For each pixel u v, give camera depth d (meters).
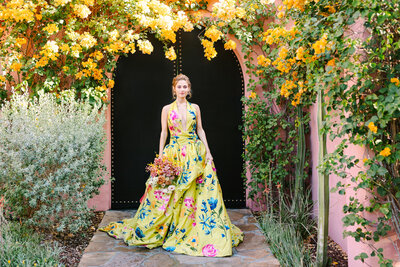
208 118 5.43
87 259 3.51
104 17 4.75
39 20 4.70
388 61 2.62
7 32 4.72
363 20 2.79
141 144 5.39
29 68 4.52
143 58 5.36
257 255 3.62
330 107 2.80
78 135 3.96
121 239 4.09
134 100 5.37
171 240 3.81
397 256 2.82
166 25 4.69
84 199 4.09
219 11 4.80
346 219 2.75
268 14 5.06
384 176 2.65
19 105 4.24
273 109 5.18
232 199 5.46
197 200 3.87
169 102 5.39
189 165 3.91
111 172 5.36
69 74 4.60
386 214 2.57
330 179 4.19
